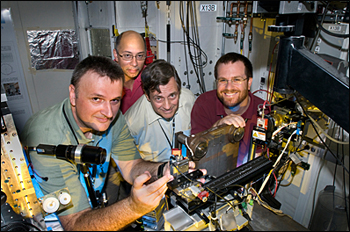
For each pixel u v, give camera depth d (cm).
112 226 96
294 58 85
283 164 127
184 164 96
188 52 270
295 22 89
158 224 116
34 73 316
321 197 180
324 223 178
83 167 99
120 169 143
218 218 86
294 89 88
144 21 263
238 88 155
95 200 109
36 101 325
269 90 222
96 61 101
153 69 149
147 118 173
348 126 73
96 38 333
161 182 92
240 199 95
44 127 106
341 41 160
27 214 82
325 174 179
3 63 288
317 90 80
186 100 189
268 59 220
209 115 180
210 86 302
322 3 147
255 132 122
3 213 76
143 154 189
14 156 75
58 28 320
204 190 91
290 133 125
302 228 90
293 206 206
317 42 177
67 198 86
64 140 109
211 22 272
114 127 133
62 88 341
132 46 203
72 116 114
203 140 101
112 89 102
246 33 240
